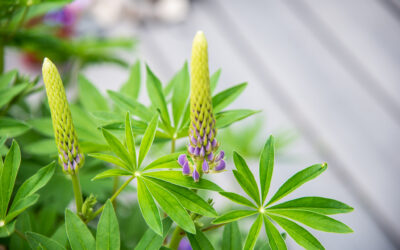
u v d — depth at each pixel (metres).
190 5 1.98
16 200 0.54
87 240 0.54
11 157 0.55
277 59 1.82
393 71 1.79
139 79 0.69
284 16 1.96
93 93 0.68
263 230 0.79
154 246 0.54
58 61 0.87
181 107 0.63
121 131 0.59
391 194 1.52
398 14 1.95
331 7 1.98
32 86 0.69
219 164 0.54
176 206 0.54
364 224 1.45
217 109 0.61
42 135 0.73
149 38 1.86
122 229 0.71
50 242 0.54
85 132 0.65
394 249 1.41
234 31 1.91
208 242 0.55
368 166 1.57
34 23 0.93
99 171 0.71
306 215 0.55
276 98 1.72
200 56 0.51
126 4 1.82
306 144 1.61
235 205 0.82
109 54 0.91
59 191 0.68
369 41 1.87
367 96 1.73
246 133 0.87
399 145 1.62
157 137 0.63
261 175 0.56
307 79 1.77
